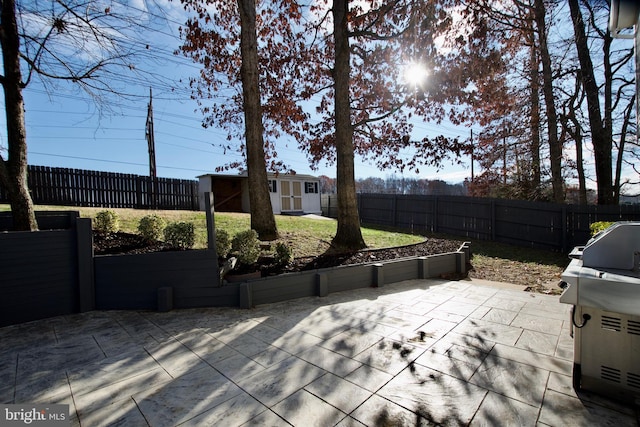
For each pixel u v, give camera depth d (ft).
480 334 10.59
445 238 36.11
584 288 6.88
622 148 35.24
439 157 27.32
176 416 6.38
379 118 23.97
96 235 17.74
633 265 7.39
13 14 14.24
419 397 6.99
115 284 13.42
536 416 6.32
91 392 7.28
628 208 26.94
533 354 9.05
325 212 62.18
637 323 6.51
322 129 31.22
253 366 8.47
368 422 6.15
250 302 13.60
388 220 46.52
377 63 24.94
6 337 10.50
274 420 6.23
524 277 20.17
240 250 16.38
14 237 11.91
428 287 17.30
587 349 7.11
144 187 40.40
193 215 30.09
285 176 54.44
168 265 13.52
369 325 11.50
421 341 10.05
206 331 10.96
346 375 7.96
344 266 16.75
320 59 29.40
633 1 7.66
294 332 10.85
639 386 6.48
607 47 32.96
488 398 6.94
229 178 49.55
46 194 32.53
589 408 6.56
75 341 10.16
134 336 10.55
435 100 24.12
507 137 38.32
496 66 23.57
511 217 33.68
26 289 12.05
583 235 28.73
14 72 14.20
